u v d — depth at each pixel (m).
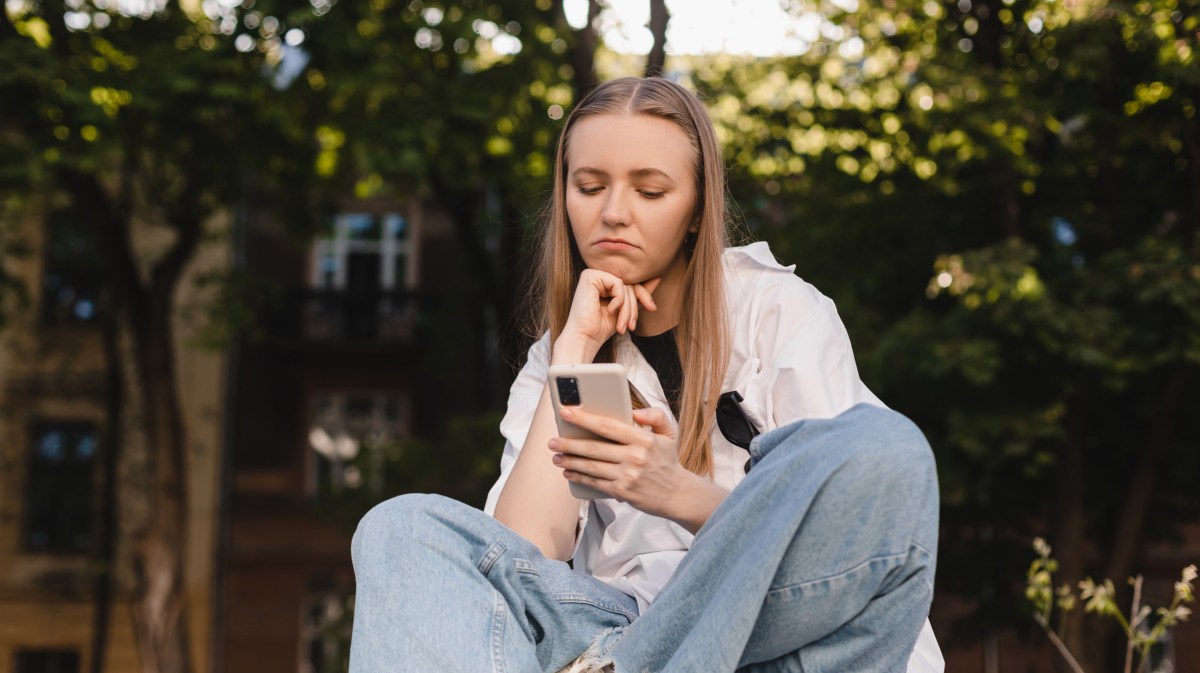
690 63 10.02
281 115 9.89
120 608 15.65
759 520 1.25
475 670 1.22
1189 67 8.36
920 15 9.88
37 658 15.78
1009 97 8.57
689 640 1.23
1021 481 10.15
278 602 15.93
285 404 16.36
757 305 1.65
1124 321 9.04
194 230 11.94
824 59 10.02
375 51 9.78
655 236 1.58
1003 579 10.30
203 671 15.63
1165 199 10.06
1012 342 9.01
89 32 10.38
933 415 9.69
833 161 10.09
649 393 1.69
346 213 16.77
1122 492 10.32
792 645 1.27
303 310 16.50
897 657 1.28
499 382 12.46
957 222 10.34
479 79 10.23
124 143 10.23
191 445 15.91
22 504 15.86
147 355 11.94
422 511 1.31
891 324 10.19
